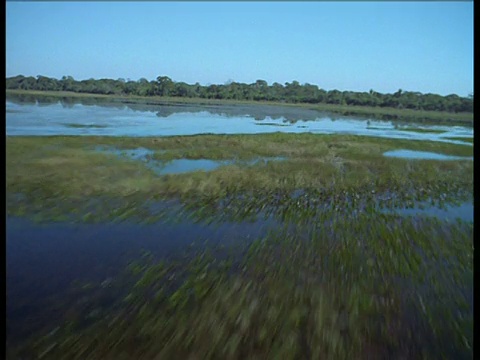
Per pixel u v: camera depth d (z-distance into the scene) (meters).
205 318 5.05
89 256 7.02
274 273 6.37
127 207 9.69
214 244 7.67
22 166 12.33
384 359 4.38
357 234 8.30
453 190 12.41
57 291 5.77
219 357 4.34
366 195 11.57
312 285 5.96
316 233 8.33
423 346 4.60
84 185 11.05
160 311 5.23
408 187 12.59
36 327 4.86
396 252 7.31
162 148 17.23
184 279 6.16
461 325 5.00
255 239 7.93
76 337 4.66
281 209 10.04
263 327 4.85
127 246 7.50
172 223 8.83
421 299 5.62
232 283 6.00
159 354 4.37
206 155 16.20
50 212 9.08
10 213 8.88
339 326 4.91
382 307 5.38
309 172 13.82
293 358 4.33
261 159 15.96
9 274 6.27
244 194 11.26
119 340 4.61
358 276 6.29
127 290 5.81
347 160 16.33
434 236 8.23
